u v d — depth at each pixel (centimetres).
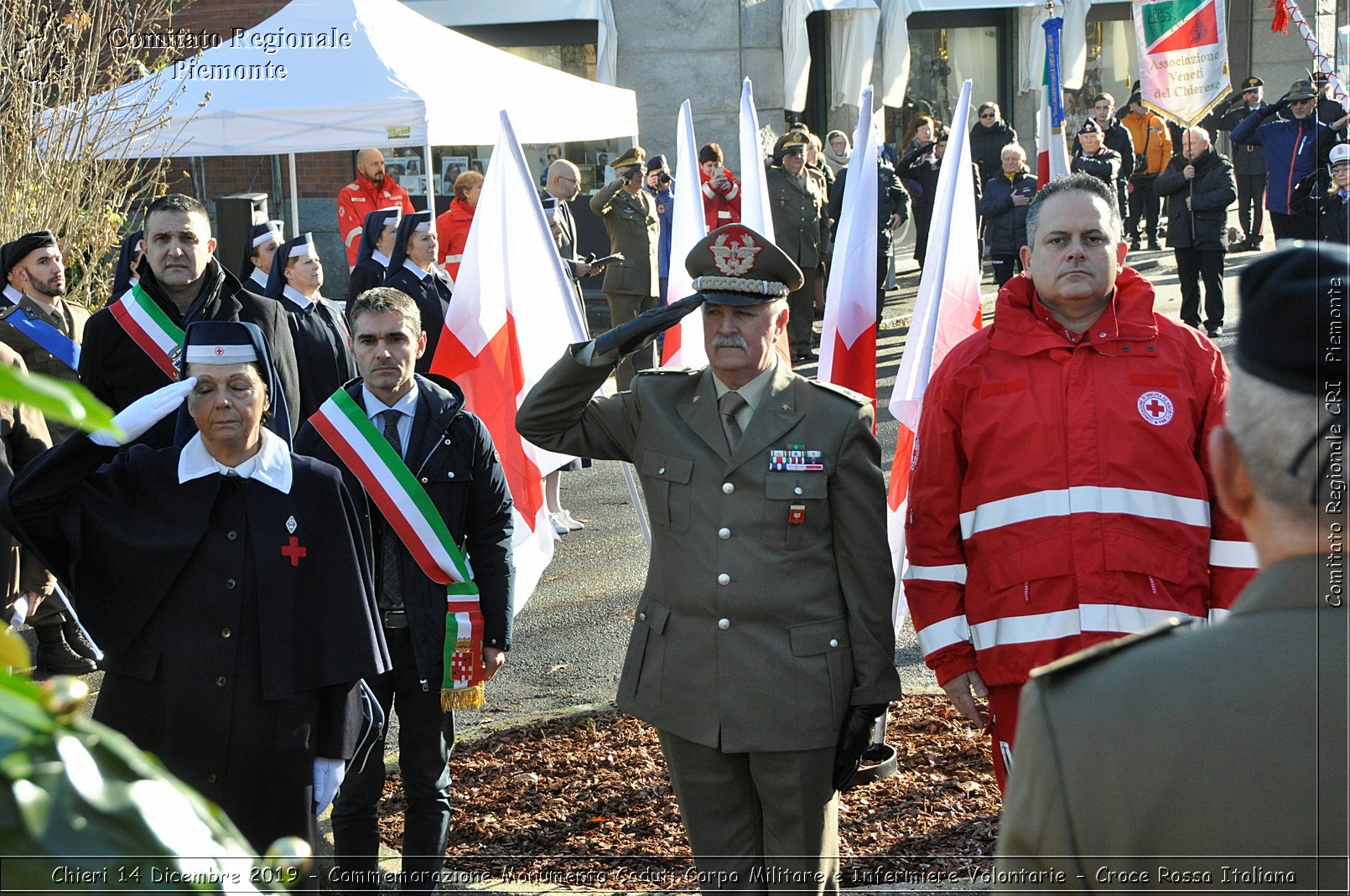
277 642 324
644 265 1170
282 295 634
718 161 1264
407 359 399
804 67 1684
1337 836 117
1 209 911
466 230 997
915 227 1806
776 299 322
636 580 731
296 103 941
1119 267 337
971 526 338
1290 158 1077
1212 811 120
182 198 501
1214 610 325
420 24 1037
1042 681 132
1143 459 322
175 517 323
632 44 1697
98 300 980
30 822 81
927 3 1777
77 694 85
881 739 397
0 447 541
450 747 401
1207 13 747
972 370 340
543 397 334
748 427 323
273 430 407
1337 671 120
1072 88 1852
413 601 386
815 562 320
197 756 322
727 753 318
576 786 455
